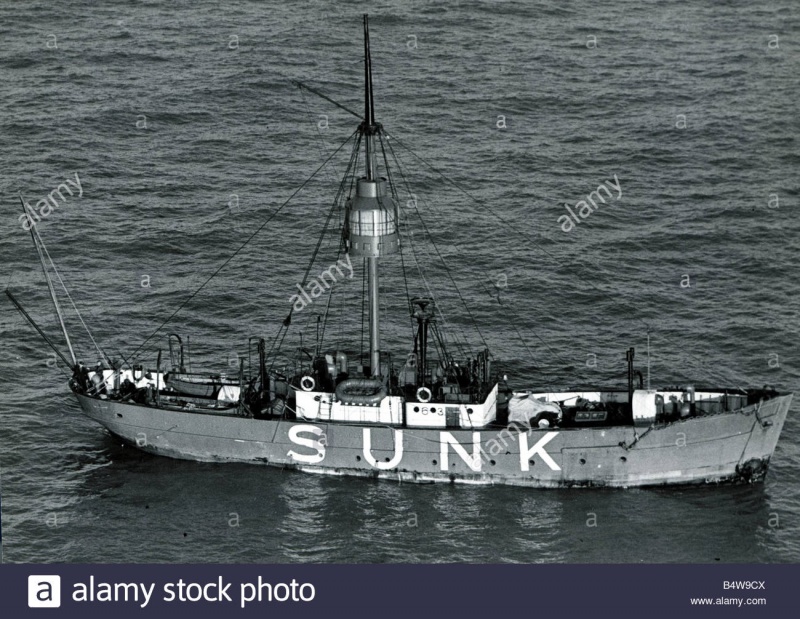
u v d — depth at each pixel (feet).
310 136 547.08
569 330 423.23
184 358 405.59
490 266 456.86
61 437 372.38
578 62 616.80
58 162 524.11
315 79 593.42
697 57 621.72
